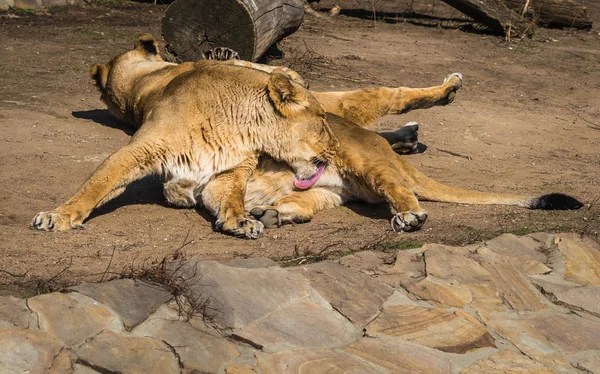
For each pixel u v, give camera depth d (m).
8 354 6.38
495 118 16.77
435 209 11.03
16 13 23.59
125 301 7.30
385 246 9.41
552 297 8.76
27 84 16.48
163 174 10.38
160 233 9.48
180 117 10.34
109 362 6.52
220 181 10.42
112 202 10.64
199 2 16.55
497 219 10.68
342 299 8.04
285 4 17.69
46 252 8.42
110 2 26.69
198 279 7.82
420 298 8.28
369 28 26.75
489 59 23.11
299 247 9.24
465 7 26.09
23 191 10.43
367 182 10.63
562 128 16.45
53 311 6.96
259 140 10.54
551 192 12.02
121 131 13.79
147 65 13.50
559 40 26.50
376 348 7.34
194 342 6.96
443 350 7.48
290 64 19.64
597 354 7.87
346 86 18.39
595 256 9.80
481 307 8.33
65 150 12.39
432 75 20.38
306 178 10.79
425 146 14.36
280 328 7.39
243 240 9.45
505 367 7.38
